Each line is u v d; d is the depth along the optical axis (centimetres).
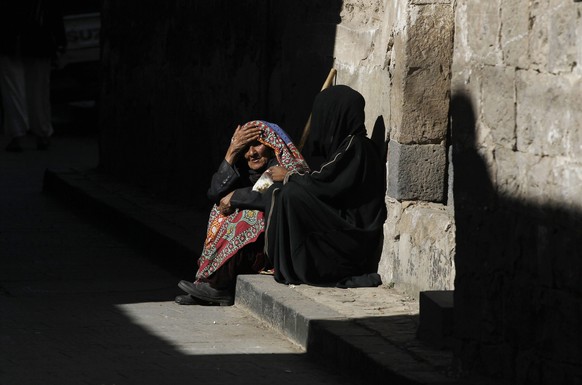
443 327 973
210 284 1276
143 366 1032
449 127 1218
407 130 1212
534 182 834
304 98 1452
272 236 1229
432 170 1219
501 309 875
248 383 981
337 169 1222
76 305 1284
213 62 1714
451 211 1170
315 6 1458
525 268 845
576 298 783
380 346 987
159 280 1433
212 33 1717
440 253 1131
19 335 1143
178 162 1841
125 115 2064
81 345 1107
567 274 793
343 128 1246
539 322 828
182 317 1227
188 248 1454
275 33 1550
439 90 1213
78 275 1455
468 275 917
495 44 883
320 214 1216
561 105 802
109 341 1123
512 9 860
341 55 1368
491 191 888
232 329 1175
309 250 1219
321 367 1036
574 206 785
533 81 836
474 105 911
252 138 1273
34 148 2673
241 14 1619
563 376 801
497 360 881
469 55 918
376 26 1327
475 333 907
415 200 1222
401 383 902
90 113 2972
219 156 1692
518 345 856
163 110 1898
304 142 1333
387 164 1245
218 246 1267
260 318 1205
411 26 1204
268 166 1280
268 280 1246
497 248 880
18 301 1302
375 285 1227
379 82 1273
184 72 1819
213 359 1059
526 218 843
